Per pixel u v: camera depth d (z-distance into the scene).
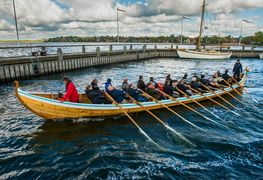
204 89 15.01
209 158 7.56
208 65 38.12
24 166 6.98
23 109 12.34
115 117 11.13
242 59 49.78
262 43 111.19
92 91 10.80
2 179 6.35
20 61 21.20
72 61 27.22
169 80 12.88
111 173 6.68
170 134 9.50
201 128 10.21
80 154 7.74
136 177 6.50
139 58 43.53
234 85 16.88
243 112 12.56
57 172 6.71
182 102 13.07
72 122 10.32
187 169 6.91
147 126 10.30
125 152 7.93
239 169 6.93
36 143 8.45
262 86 20.02
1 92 16.36
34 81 20.95
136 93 11.96
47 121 10.38
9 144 8.34
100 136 9.15
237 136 9.35
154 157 7.61
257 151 8.05
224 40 110.44
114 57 35.81
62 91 17.23
